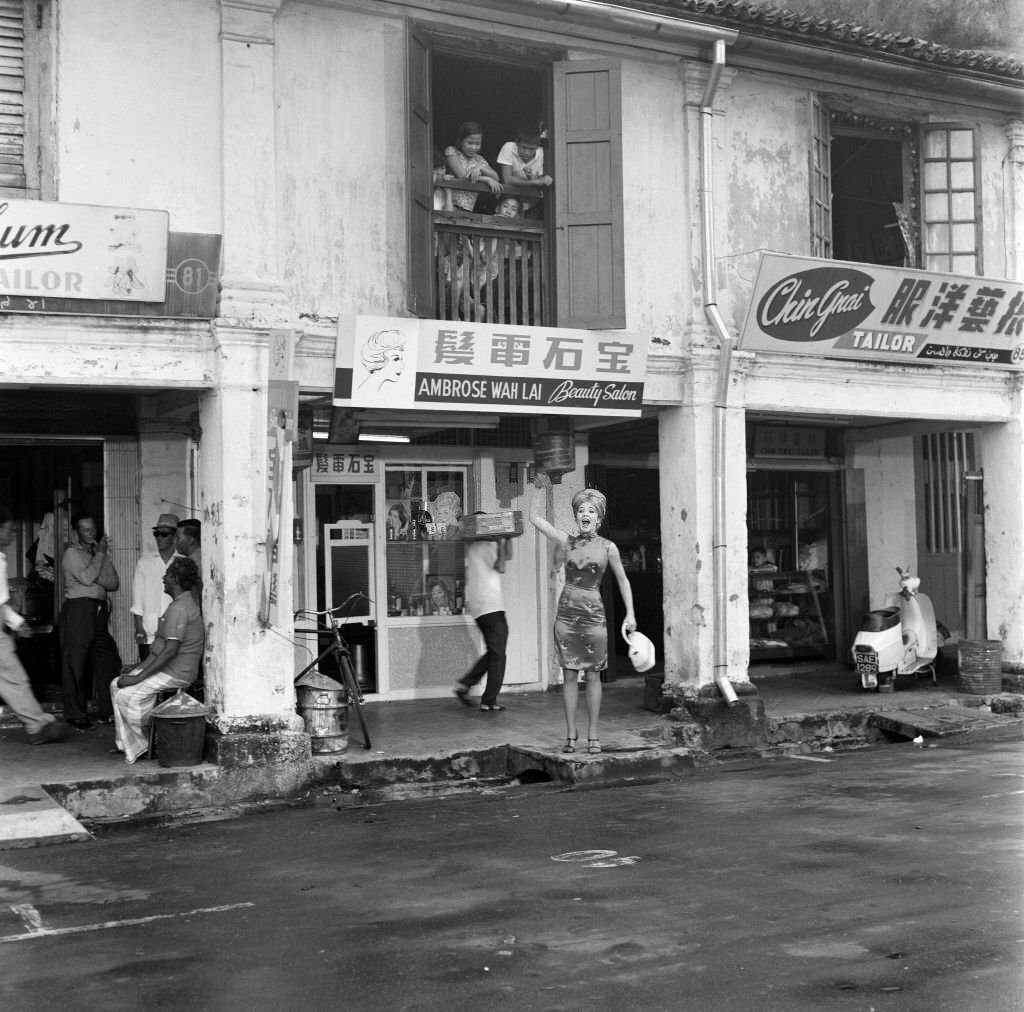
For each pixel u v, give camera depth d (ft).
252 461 30.53
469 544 38.34
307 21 31.86
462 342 32.83
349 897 20.35
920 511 50.06
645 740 33.83
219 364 30.25
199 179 30.45
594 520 32.01
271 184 30.99
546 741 33.35
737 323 37.65
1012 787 28.48
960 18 59.16
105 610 35.47
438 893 20.40
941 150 41.52
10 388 31.22
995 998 14.75
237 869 22.79
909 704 40.14
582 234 34.76
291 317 31.42
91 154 29.48
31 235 27.99
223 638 30.25
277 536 30.55
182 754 29.55
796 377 38.63
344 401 31.86
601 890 20.18
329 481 39.75
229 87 30.53
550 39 34.78
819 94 39.27
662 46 36.04
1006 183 42.65
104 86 29.60
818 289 37.06
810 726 37.76
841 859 21.76
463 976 16.14
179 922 19.19
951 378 41.63
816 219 39.11
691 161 36.86
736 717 36.47
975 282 39.70
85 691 37.22
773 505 49.44
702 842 23.58
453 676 41.34
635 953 16.81
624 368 35.27
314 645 39.06
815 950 16.67
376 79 32.73
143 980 16.43
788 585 49.11
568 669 32.04
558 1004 15.01
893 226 43.06
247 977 16.42
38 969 17.03
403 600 40.91
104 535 37.11
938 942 16.88
